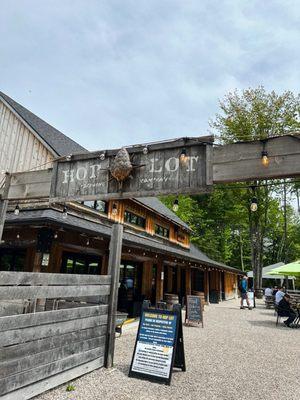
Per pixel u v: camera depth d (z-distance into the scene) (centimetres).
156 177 525
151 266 1609
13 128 1334
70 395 427
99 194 562
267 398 462
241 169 466
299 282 3316
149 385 491
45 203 994
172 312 568
